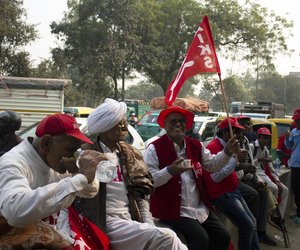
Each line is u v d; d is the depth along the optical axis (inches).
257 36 1370.6
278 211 273.3
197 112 842.8
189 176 170.4
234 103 1478.8
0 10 962.7
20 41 1002.7
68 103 1347.2
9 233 94.3
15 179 93.0
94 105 1529.3
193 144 175.5
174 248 128.0
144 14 1333.7
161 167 166.1
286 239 268.5
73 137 97.6
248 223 197.2
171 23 1379.2
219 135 212.5
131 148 143.0
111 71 1323.8
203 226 175.2
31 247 94.2
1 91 628.7
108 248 126.4
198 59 185.2
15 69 1034.1
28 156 97.1
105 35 1298.0
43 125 98.0
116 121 136.3
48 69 1147.9
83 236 121.5
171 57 1398.9
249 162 240.7
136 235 129.0
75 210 125.7
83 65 1293.1
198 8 1354.6
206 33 186.2
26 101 636.1
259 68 1419.8
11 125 205.2
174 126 167.3
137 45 1326.3
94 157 97.3
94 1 1290.6
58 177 104.1
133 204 138.0
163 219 165.6
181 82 183.0
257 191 250.4
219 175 190.9
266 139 281.0
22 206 88.6
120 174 137.6
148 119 713.6
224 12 1363.2
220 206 197.6
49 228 97.5
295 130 336.5
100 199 128.7
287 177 372.8
